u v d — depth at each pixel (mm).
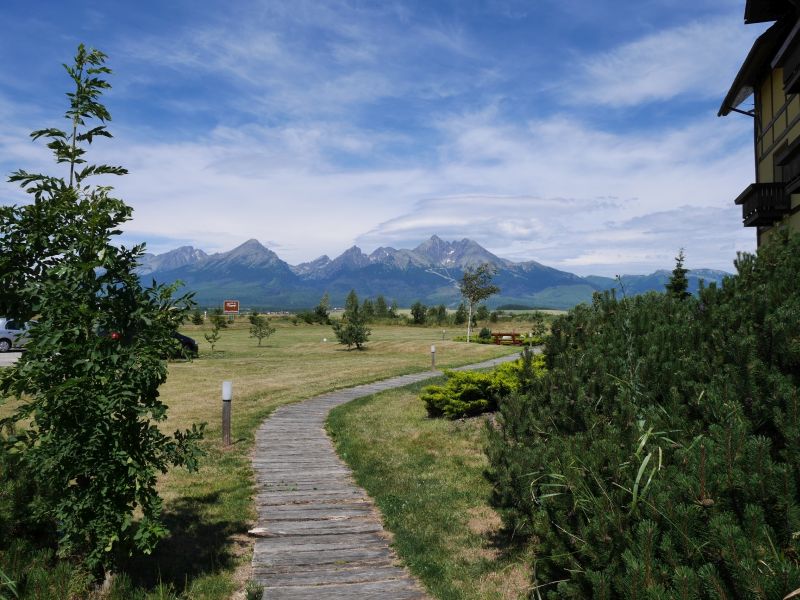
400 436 14008
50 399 5293
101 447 5457
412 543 7551
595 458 4699
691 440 4742
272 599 6043
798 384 4691
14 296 5562
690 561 3518
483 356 37938
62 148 5824
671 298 8352
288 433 14898
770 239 9195
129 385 5406
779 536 3465
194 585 6320
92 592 5664
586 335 8305
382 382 24984
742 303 6652
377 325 83812
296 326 78438
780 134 18656
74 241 5746
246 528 8219
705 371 5570
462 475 10703
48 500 5691
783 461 4109
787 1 17156
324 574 6715
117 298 5715
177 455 5984
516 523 6715
